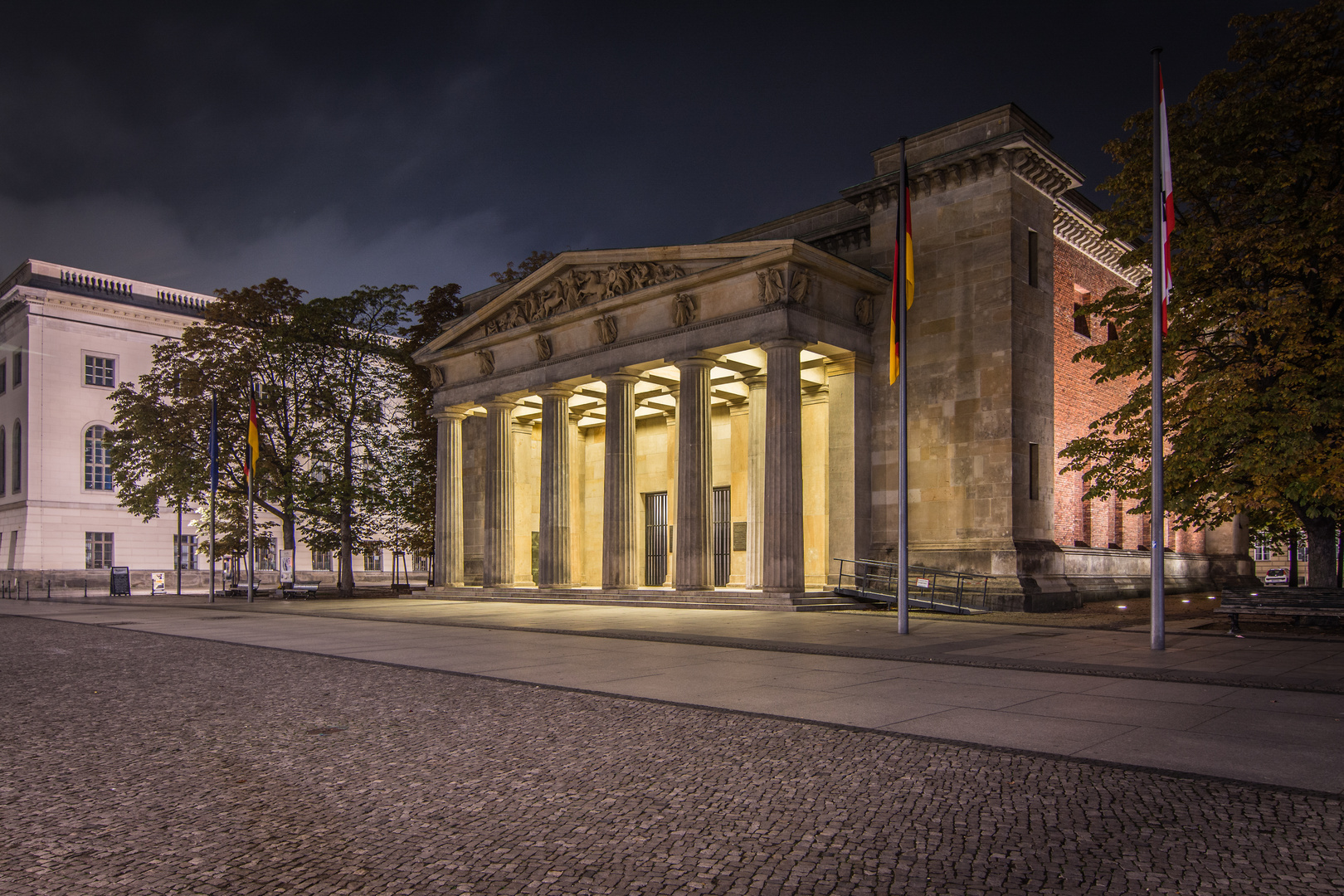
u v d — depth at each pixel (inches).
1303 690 538.6
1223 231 1053.2
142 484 3230.8
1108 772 358.9
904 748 403.5
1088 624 1016.9
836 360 1483.8
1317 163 1043.9
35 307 3073.3
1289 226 1040.8
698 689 576.4
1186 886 241.6
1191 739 411.2
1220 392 1030.4
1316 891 237.6
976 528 1354.6
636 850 275.1
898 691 557.9
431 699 553.9
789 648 784.9
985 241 1391.5
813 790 339.0
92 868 264.4
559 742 427.8
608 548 1524.4
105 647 929.5
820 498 1572.3
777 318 1317.7
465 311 2353.6
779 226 1758.1
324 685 621.3
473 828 299.1
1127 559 1608.0
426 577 3814.0
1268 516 1293.1
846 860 264.2
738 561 1750.7
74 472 3105.3
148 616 1446.9
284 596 2142.0
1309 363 1032.8
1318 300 1047.6
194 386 2158.0
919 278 1460.4
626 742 425.4
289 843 286.2
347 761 396.5
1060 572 1373.0
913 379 1446.9
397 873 258.1
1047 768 365.4
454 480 1924.2
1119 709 489.1
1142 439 1155.9
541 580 1648.6
